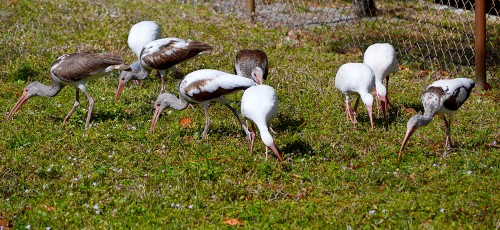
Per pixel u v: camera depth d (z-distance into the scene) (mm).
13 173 11195
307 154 12242
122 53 18422
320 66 17969
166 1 25234
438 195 10523
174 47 15492
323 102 15258
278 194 10734
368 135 13312
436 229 9477
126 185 10898
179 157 12148
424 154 12422
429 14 23031
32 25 20031
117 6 23156
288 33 21125
